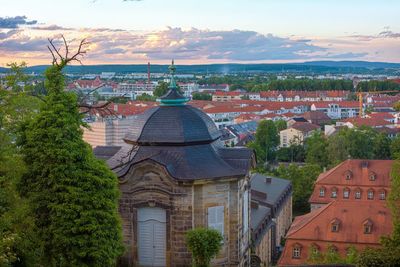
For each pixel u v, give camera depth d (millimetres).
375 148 183750
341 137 182250
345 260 69688
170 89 45219
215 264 42969
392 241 46781
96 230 37625
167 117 43781
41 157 37594
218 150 45312
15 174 37125
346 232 85062
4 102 41938
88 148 39125
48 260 38062
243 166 43938
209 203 42344
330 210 88312
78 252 37438
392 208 74625
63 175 37438
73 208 37344
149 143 43094
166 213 42219
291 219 134250
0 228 35031
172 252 42281
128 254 43188
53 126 38000
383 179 128125
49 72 39375
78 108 40875
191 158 42656
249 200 48094
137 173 42469
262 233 91500
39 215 38062
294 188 144375
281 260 85438
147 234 43000
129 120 79500
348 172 130750
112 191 39156
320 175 139750
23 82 47906
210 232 40375
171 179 41531
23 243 36344
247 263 47688
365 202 89500
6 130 39750
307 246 85375
